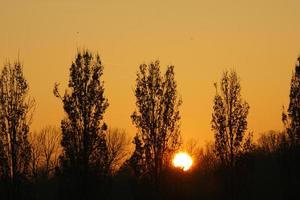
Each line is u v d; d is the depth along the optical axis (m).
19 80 84.00
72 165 81.19
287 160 88.00
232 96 96.62
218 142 96.75
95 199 81.56
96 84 82.44
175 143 85.31
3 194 83.06
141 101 85.25
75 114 81.94
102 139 82.19
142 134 85.00
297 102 88.25
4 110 83.50
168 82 85.69
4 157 83.12
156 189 84.31
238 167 95.88
